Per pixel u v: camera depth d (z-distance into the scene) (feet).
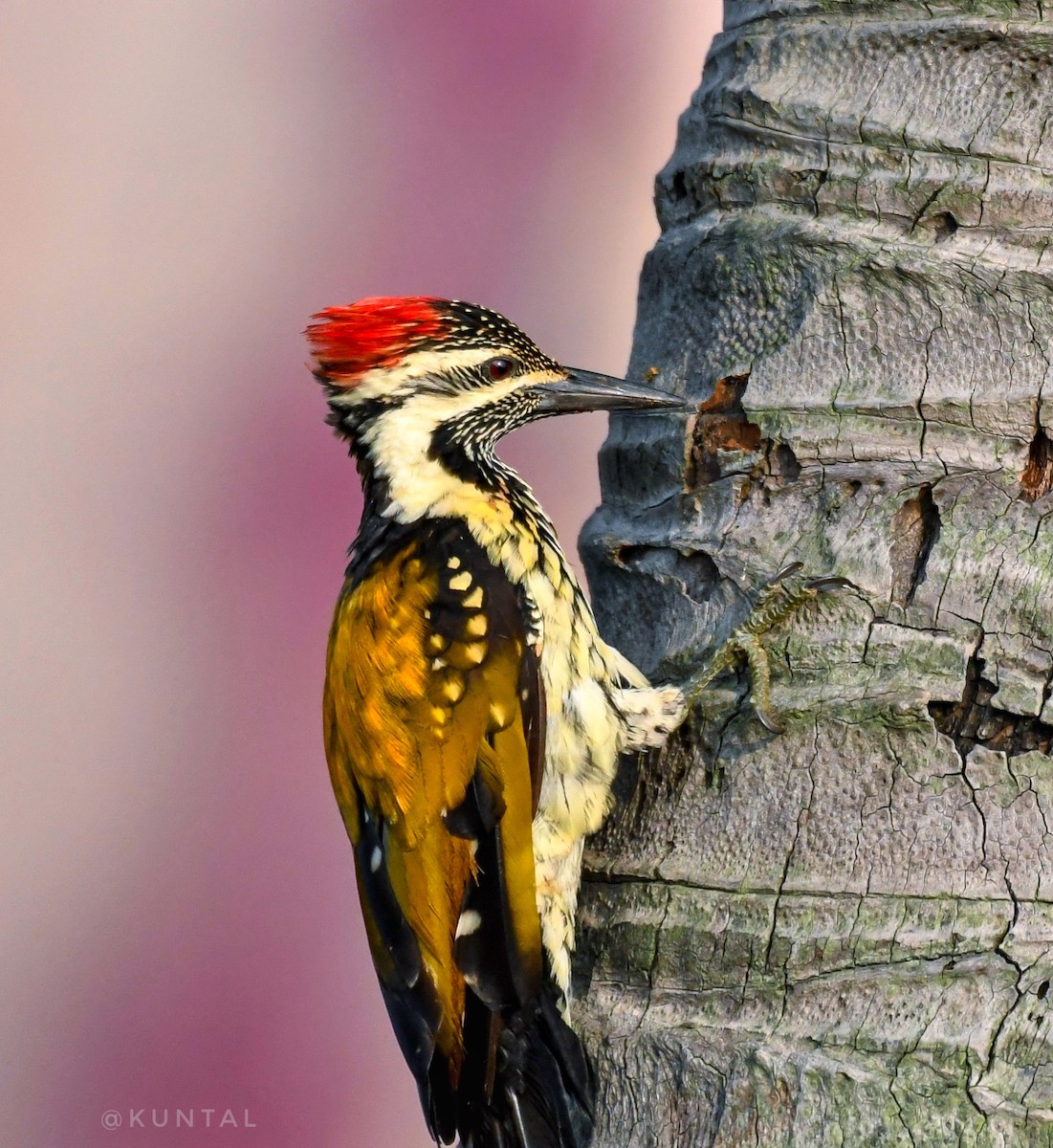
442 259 51.34
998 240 28.68
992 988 27.45
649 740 30.07
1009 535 28.43
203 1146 45.37
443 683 31.60
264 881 50.03
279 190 51.78
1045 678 28.25
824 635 28.84
